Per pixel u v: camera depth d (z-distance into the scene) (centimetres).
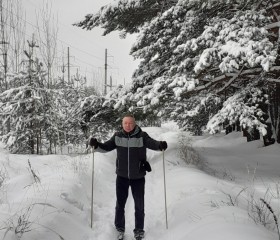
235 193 590
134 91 1082
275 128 1171
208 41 786
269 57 661
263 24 794
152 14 1145
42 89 1181
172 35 977
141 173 448
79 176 659
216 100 962
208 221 379
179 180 684
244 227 332
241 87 964
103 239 430
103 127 1292
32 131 1156
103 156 985
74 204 514
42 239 354
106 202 602
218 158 1105
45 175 697
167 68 1025
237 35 731
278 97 1096
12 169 799
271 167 928
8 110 1127
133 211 550
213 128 771
